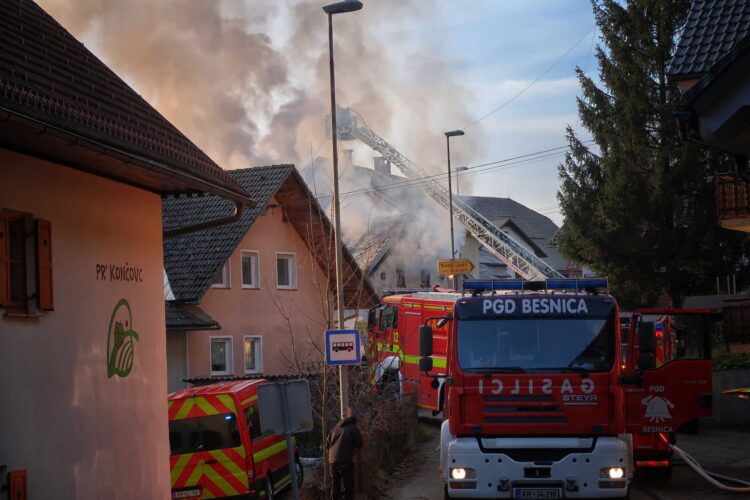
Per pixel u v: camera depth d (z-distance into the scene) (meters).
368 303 37.50
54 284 10.25
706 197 32.78
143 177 11.96
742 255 33.34
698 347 16.06
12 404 9.22
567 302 13.30
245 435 17.17
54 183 10.37
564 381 12.92
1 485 8.91
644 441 15.89
